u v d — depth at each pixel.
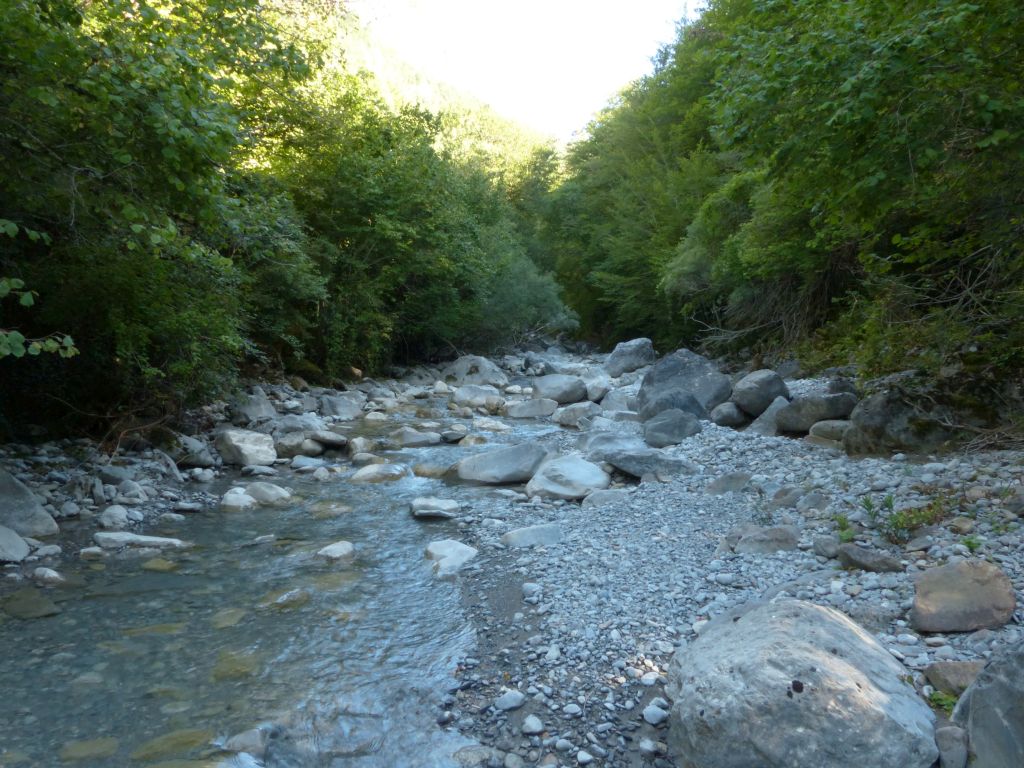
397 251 21.75
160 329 10.08
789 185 7.69
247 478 10.37
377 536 7.77
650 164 31.92
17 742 3.99
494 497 9.33
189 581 6.42
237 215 9.41
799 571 5.80
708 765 3.43
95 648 5.11
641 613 5.37
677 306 27.86
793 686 3.41
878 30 6.25
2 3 5.58
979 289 10.10
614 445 10.73
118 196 6.95
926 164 6.00
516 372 26.41
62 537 7.43
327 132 18.97
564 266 39.78
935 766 3.27
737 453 10.27
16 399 10.14
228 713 4.30
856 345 11.45
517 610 5.68
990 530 5.74
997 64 5.96
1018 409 8.67
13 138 6.56
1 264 8.33
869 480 7.66
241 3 8.50
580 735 4.04
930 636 4.54
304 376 18.86
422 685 4.62
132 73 6.37
